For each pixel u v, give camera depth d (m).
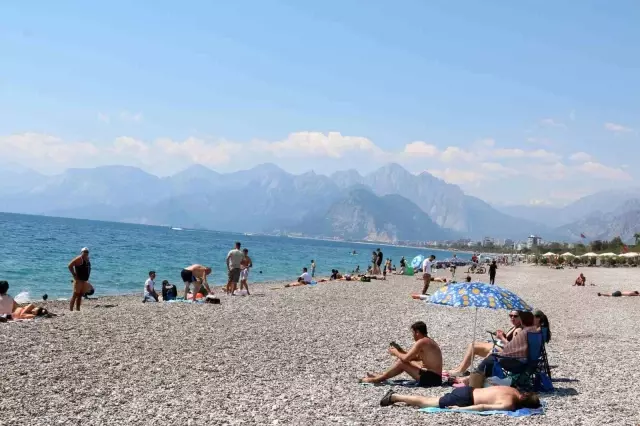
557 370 13.68
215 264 65.06
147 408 9.16
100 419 8.51
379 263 54.88
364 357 14.56
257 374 12.02
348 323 20.56
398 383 11.79
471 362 12.28
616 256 115.06
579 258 121.12
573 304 33.38
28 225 154.00
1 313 18.27
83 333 15.52
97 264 53.91
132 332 16.08
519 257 183.62
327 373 12.49
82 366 11.87
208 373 11.87
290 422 8.59
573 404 10.25
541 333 11.42
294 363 13.32
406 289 38.75
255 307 23.62
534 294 41.03
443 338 18.48
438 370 11.65
